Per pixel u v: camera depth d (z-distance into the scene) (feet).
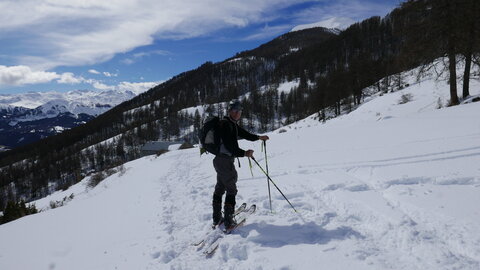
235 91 574.56
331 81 211.20
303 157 30.66
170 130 469.16
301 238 12.59
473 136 26.50
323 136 47.06
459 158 20.15
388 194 15.75
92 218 21.80
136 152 427.74
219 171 14.61
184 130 469.98
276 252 11.58
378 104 108.37
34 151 582.35
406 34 74.38
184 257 12.51
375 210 13.96
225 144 14.05
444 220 11.96
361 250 10.87
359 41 519.19
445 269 9.13
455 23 65.26
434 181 16.66
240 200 19.22
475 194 13.94
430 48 69.97
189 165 47.62
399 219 12.60
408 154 23.53
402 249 10.73
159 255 12.91
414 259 9.93
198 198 22.86
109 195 33.22
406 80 159.94
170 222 17.51
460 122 36.83
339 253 10.85
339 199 16.07
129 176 60.59
